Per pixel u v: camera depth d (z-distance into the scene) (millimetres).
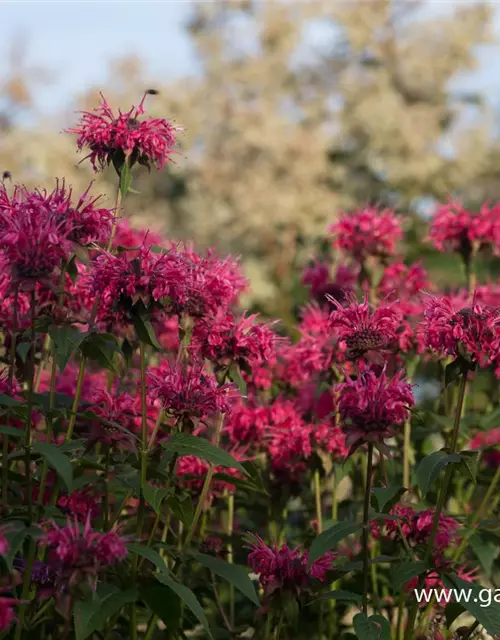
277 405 1465
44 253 1218
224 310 1306
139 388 1396
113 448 1320
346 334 1284
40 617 1264
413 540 1346
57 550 1174
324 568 1274
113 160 1312
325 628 1450
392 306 1315
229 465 1239
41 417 1403
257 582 1480
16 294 1247
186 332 1293
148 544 1259
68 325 1268
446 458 1237
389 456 1223
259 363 1459
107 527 1307
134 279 1227
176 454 1260
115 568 1241
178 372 1284
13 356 1271
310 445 1440
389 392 1226
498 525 1408
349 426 1232
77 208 1251
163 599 1222
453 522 1338
